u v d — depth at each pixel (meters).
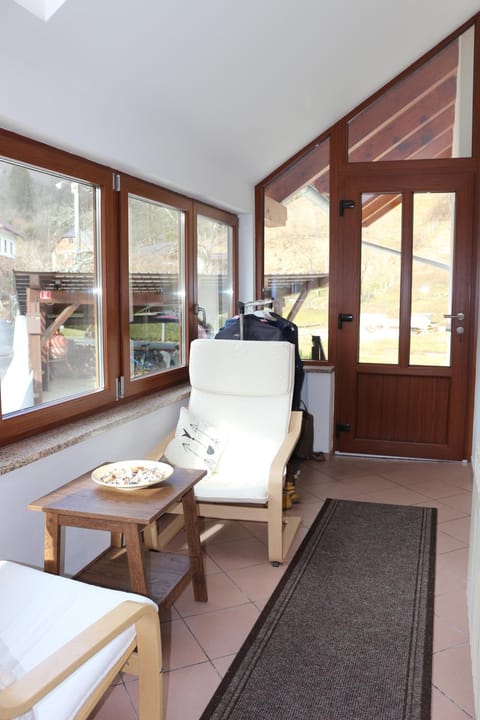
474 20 3.76
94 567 2.07
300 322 4.35
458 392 4.11
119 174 2.66
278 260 4.36
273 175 4.27
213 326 3.99
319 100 3.58
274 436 2.83
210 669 1.86
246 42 2.55
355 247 4.16
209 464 2.70
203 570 2.21
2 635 1.36
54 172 2.22
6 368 2.02
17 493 1.90
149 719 1.50
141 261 2.96
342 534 2.90
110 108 2.38
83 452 2.26
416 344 4.14
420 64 3.90
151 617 1.44
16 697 1.01
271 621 2.12
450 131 3.94
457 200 3.96
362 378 4.26
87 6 1.84
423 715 1.66
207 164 3.40
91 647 1.17
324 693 1.75
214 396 2.98
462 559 2.63
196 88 2.69
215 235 3.97
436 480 3.76
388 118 4.02
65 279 2.34
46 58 1.95
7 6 1.67
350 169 4.10
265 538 2.86
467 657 1.93
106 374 2.63
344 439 4.33
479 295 3.97
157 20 2.10
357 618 2.14
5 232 2.00
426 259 4.06
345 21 2.84
